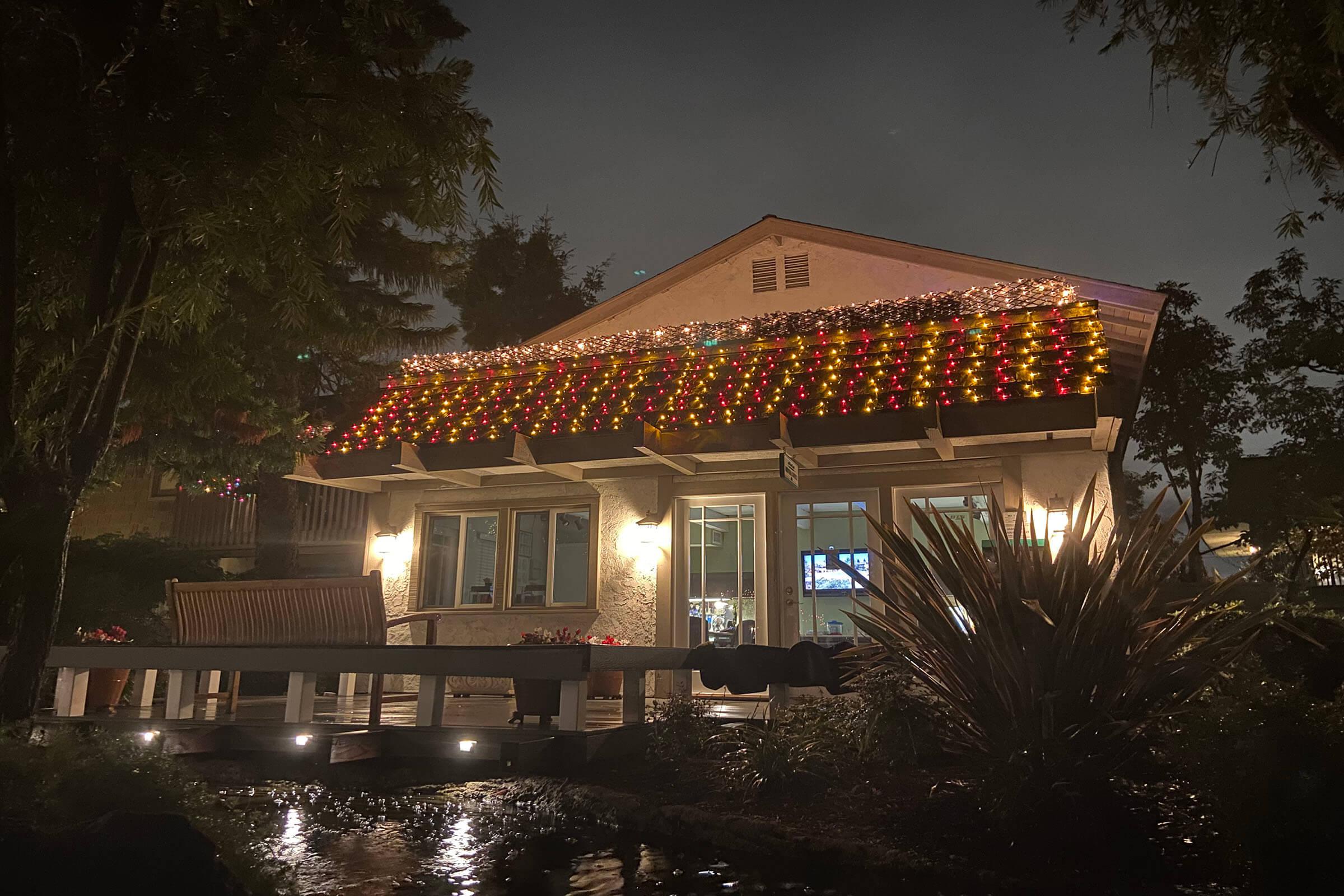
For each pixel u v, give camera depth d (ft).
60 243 16.81
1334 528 34.35
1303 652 19.81
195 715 23.03
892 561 15.28
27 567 14.55
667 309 39.93
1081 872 11.09
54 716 21.11
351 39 16.63
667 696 29.86
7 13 14.15
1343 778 10.96
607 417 31.58
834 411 28.66
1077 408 25.89
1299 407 45.11
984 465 29.37
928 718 14.92
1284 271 48.73
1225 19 17.12
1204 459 61.16
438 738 17.70
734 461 32.30
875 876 11.30
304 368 43.50
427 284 44.52
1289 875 10.62
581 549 34.27
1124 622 13.09
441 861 11.89
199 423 35.37
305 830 13.57
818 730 16.67
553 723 21.35
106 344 15.66
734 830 13.05
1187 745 12.28
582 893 10.53
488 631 34.12
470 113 17.37
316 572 56.70
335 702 28.40
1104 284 31.48
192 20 14.64
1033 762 12.71
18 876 7.63
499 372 36.63
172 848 8.14
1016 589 13.32
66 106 14.29
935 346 30.25
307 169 16.56
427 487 36.24
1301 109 17.53
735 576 31.99
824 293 37.99
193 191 15.58
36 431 14.70
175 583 20.71
